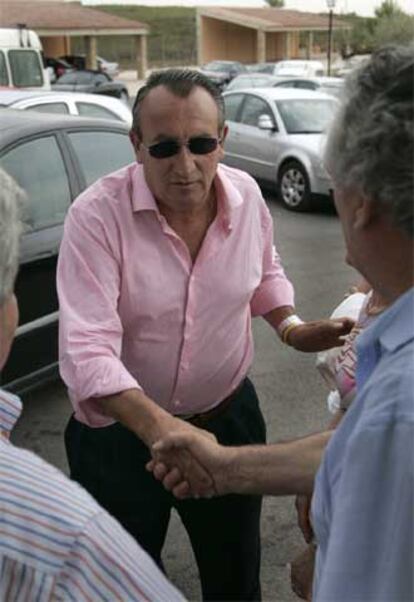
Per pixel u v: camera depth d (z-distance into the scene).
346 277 7.26
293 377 4.82
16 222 1.09
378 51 1.05
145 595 1.04
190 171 1.87
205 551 2.29
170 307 1.98
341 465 1.07
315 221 10.02
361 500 1.00
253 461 1.61
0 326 1.12
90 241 1.91
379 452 0.98
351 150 1.03
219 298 2.03
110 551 1.01
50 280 3.95
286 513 3.33
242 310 2.11
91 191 1.96
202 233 2.00
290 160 10.64
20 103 7.25
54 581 0.97
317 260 7.95
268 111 11.19
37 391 4.42
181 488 1.68
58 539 0.98
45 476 1.02
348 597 1.01
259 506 2.27
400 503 0.97
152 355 2.03
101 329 1.89
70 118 4.48
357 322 1.84
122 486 2.07
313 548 1.89
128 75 53.75
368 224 1.05
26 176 3.95
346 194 1.07
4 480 0.99
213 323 2.05
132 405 1.80
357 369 1.12
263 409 4.38
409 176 0.99
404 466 0.96
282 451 1.59
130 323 1.99
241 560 2.28
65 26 39.62
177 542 3.12
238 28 53.88
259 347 5.32
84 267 1.91
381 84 1.01
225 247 2.01
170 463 1.67
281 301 2.30
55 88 20.41
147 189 1.92
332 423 1.84
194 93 1.88
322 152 1.12
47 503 0.99
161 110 1.86
